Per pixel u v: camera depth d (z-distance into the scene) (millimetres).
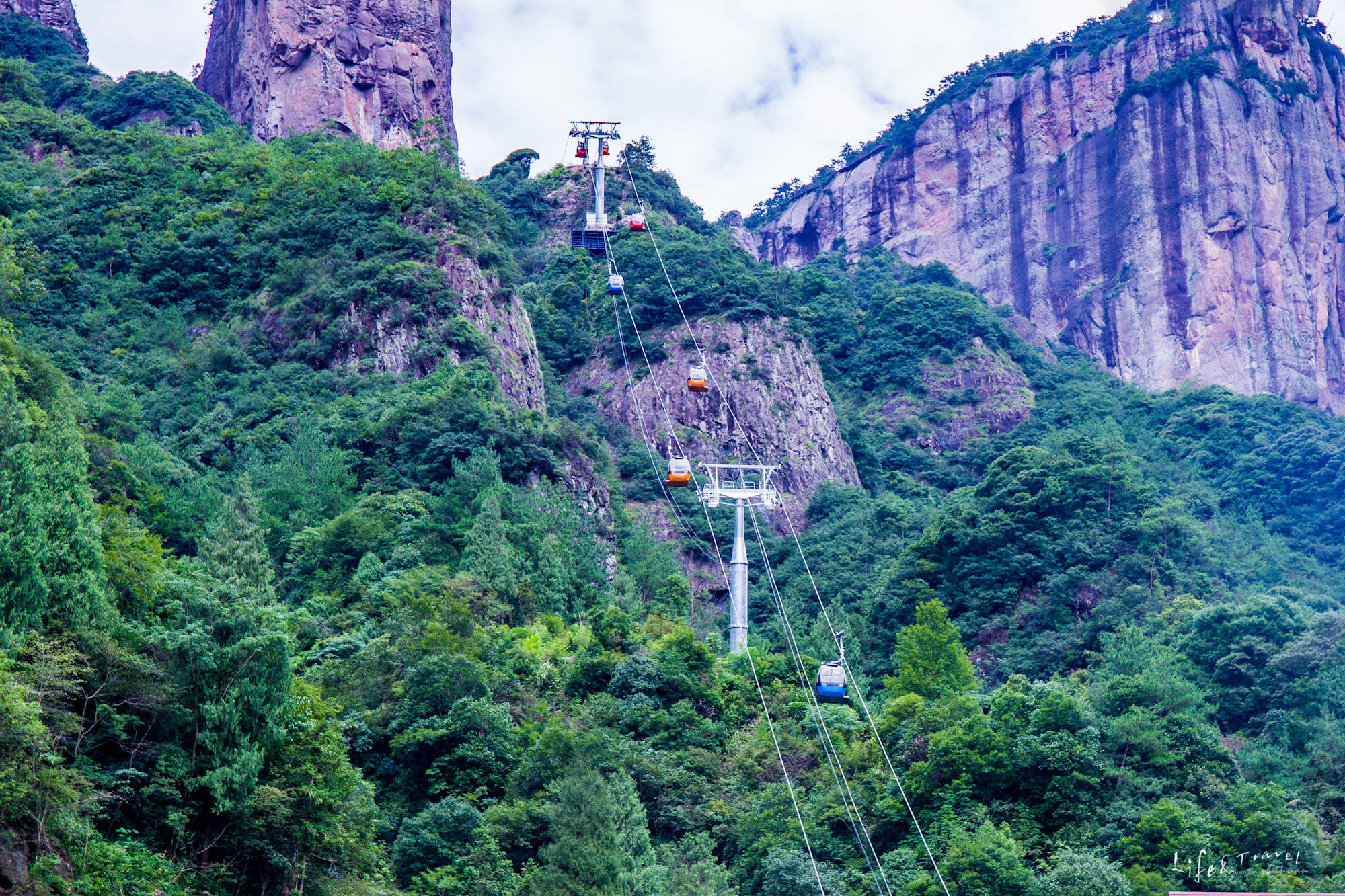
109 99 193500
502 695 78500
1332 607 109250
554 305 165625
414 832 65625
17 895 42531
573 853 62156
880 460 164750
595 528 113375
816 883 68125
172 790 49188
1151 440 174750
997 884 67750
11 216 143875
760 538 134375
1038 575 114500
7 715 43438
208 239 138000
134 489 95688
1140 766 76688
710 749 80250
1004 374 181500
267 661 53281
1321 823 78125
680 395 152375
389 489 106250
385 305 124812
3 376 56406
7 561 48562
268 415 116125
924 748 79625
